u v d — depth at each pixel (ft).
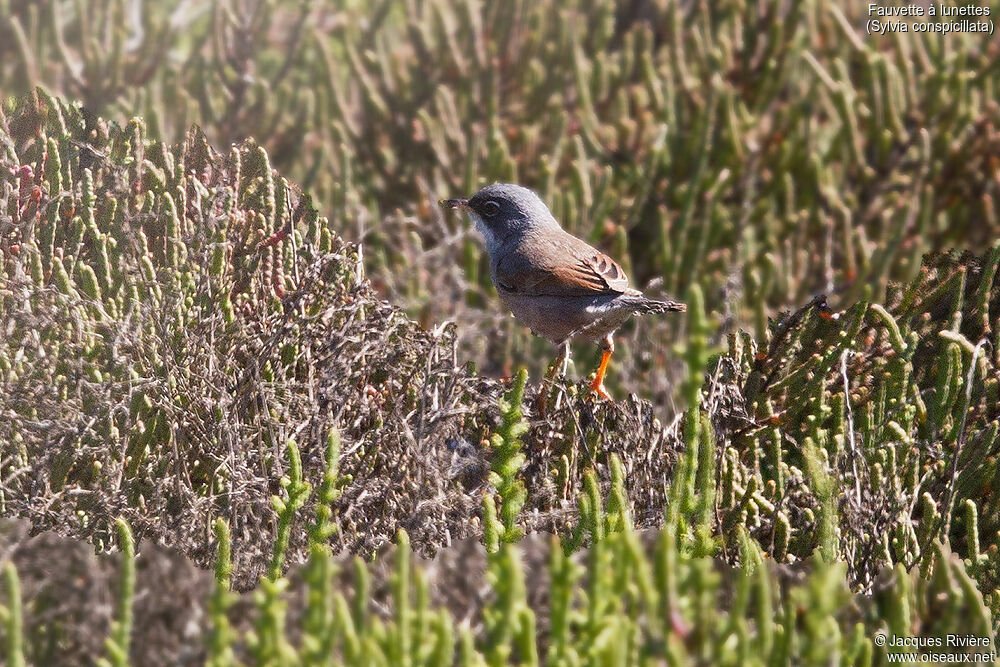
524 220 30.45
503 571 14.85
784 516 19.85
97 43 40.52
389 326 21.56
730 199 38.63
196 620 16.14
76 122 22.26
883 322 23.90
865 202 38.55
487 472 20.31
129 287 20.53
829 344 23.80
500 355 29.27
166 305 20.16
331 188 35.12
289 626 16.12
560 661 14.47
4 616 14.35
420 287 29.45
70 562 16.69
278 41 46.98
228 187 22.49
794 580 19.04
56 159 21.12
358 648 14.14
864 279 32.22
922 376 23.89
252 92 40.93
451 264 30.60
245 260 22.17
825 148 39.58
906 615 17.06
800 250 34.94
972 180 38.04
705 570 15.35
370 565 17.88
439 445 19.86
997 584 20.13
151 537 17.48
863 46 43.93
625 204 38.52
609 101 43.68
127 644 15.15
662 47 45.96
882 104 39.96
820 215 36.81
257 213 22.72
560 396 21.74
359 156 40.63
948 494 21.20
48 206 20.77
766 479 22.07
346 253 22.84
